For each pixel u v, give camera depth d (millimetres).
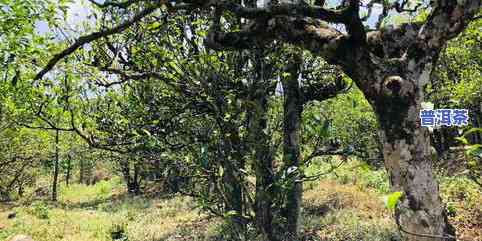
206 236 14016
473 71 16047
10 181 32906
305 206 16844
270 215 5168
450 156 20750
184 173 5438
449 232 3373
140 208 23766
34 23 8297
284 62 5867
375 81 3445
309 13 3562
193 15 6156
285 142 8055
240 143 5242
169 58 5797
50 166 31578
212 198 5500
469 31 10898
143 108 6312
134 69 6379
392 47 3713
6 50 7566
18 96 6605
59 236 17734
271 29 3941
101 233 17844
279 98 6641
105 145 6043
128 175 32625
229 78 5586
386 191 17281
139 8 6184
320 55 3697
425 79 3461
